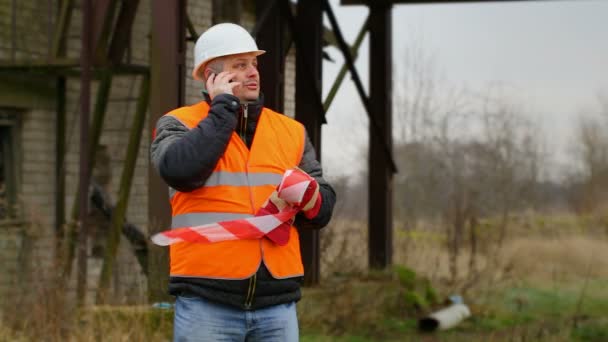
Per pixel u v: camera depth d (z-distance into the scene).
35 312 7.87
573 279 15.99
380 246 12.39
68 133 11.52
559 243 19.34
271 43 8.98
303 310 9.95
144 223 11.74
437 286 12.96
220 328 4.18
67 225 9.41
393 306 11.28
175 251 4.25
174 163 4.04
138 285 8.81
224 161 4.23
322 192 4.45
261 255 4.21
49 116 11.40
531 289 14.31
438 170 28.05
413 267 14.10
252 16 13.12
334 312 10.13
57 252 9.07
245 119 4.35
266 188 4.29
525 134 32.78
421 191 27.47
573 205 36.19
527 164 33.25
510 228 21.47
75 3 11.23
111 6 8.79
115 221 9.29
